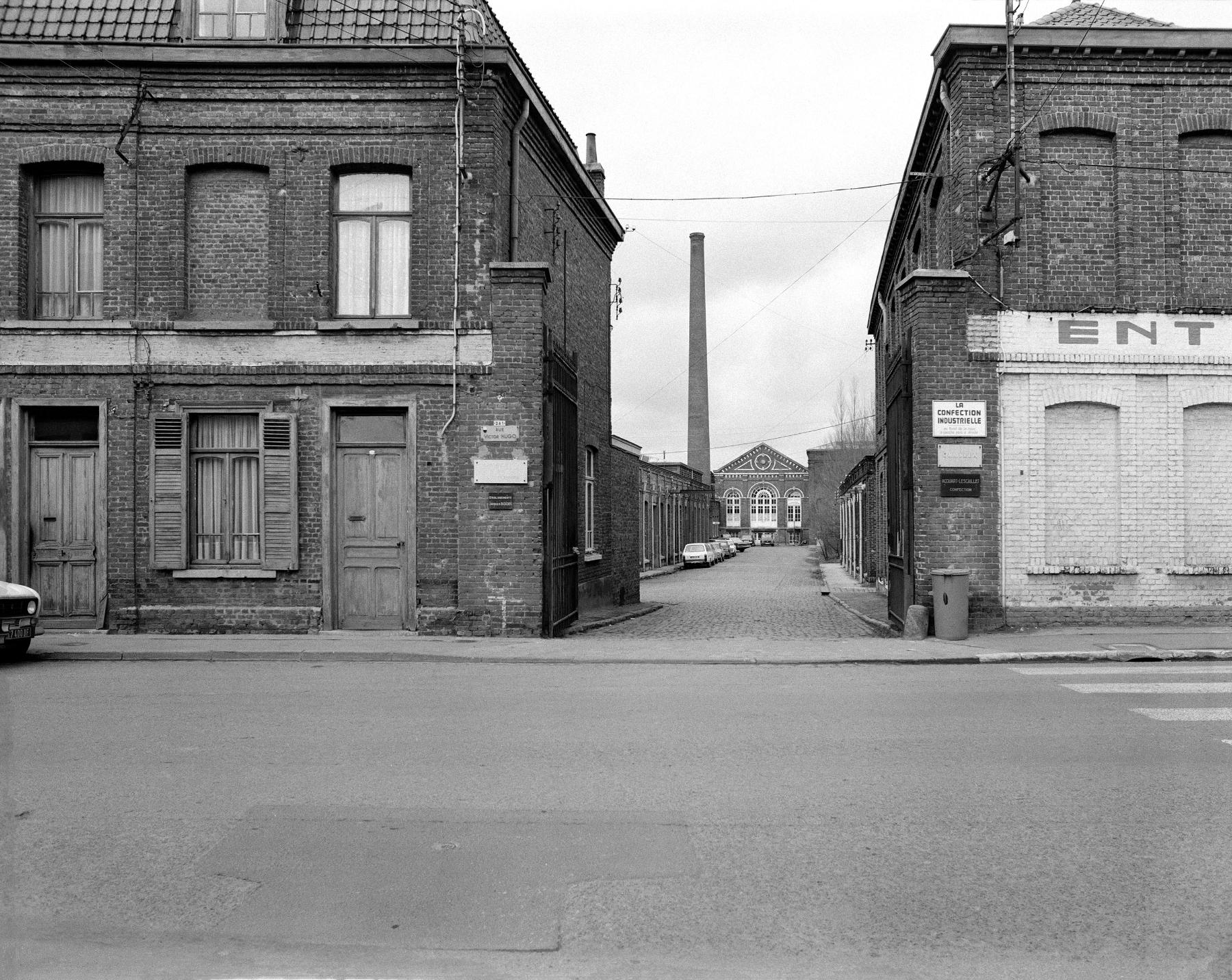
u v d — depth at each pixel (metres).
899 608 16.14
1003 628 14.86
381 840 5.48
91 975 3.99
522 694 10.04
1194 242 15.05
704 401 74.06
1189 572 14.88
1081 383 14.93
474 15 15.13
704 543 62.41
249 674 11.50
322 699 9.66
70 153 14.89
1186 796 6.24
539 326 14.83
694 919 4.48
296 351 14.92
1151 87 14.93
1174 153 14.91
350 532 15.06
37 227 15.22
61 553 15.02
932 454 14.88
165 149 14.95
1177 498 14.93
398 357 14.88
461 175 14.84
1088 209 14.99
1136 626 14.88
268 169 14.98
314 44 14.70
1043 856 5.23
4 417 14.88
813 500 86.75
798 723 8.45
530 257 17.09
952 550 14.84
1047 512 15.01
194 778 6.69
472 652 13.03
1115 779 6.62
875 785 6.52
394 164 14.94
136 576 14.92
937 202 17.94
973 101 14.91
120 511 14.94
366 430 15.10
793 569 51.62
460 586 14.80
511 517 14.81
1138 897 4.71
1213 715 8.68
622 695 9.95
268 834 5.58
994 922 4.45
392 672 11.73
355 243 15.21
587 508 21.20
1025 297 14.91
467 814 5.93
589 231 21.84
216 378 14.91
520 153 16.45
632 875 4.98
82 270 15.23
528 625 14.77
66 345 14.93
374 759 7.21
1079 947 4.21
